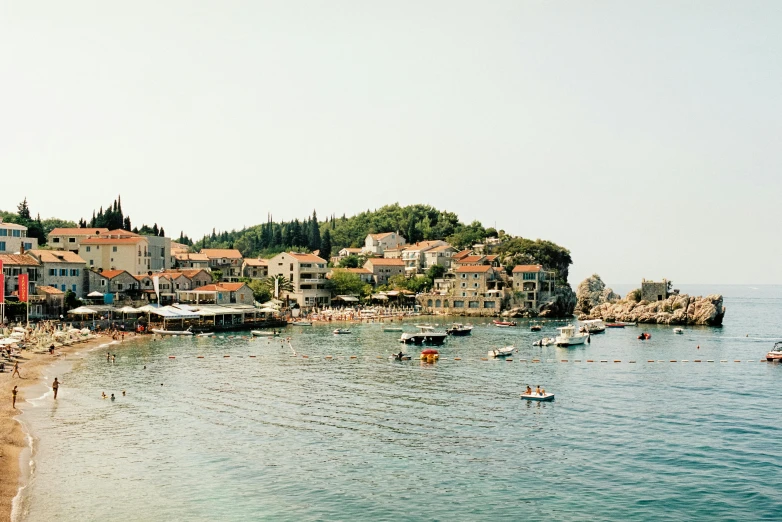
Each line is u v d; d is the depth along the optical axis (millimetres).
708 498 51094
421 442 65250
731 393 91938
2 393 82562
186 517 46531
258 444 63938
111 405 79250
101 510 47344
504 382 100188
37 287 161875
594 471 57031
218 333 171625
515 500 50469
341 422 72875
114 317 174000
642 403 84375
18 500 48500
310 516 47094
